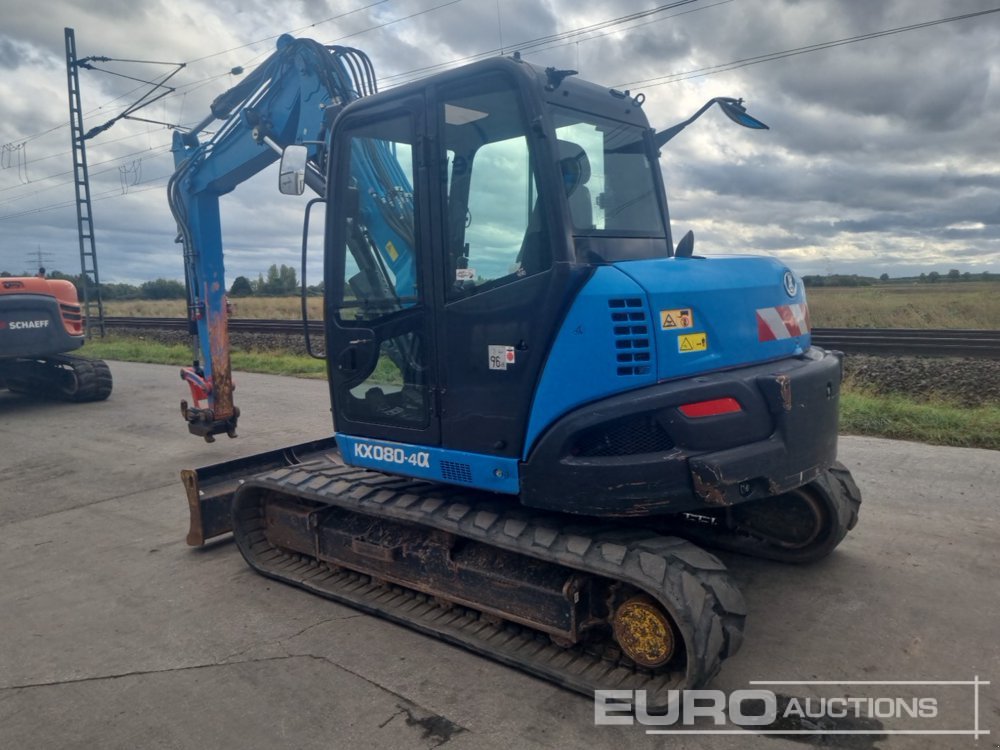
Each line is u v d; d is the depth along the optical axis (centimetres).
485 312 351
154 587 473
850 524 448
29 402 1173
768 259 394
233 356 1597
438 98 362
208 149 684
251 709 335
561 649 363
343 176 411
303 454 583
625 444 330
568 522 358
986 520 511
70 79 2184
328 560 454
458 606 408
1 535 580
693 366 333
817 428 355
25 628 425
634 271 331
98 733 323
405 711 329
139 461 784
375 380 407
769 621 393
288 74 607
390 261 394
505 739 307
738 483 318
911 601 406
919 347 1112
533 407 341
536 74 347
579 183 356
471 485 370
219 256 726
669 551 325
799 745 298
